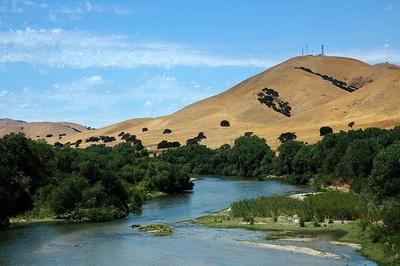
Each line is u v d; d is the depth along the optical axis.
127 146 187.00
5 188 82.19
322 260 50.69
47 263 52.38
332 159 126.62
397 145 78.44
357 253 52.78
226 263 50.97
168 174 122.69
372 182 78.25
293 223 70.44
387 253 50.03
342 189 109.06
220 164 182.62
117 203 88.31
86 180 88.31
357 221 67.25
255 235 64.50
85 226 75.75
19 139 92.00
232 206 83.19
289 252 54.50
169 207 97.19
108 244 61.44
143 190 113.69
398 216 54.81
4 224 76.69
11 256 55.56
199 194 117.38
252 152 173.62
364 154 111.50
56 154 103.00
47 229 73.12
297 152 148.38
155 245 60.28
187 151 192.88
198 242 61.41
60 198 84.12
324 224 68.06
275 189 120.81
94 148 181.12
